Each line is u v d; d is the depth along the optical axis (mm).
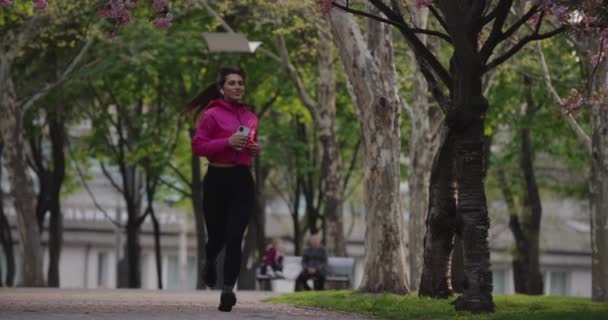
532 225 37625
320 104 30250
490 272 12602
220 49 23594
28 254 32594
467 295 12562
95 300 15359
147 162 39625
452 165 15086
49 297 16625
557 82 34531
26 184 32562
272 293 23000
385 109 17875
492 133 37781
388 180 17953
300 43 33062
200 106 11898
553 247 73188
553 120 35750
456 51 12367
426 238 15398
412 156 24938
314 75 36875
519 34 24797
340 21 17828
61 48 35000
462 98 12562
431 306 13328
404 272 18031
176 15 33688
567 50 27203
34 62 35812
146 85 37594
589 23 12258
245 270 39344
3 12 29797
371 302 14523
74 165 47469
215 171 11359
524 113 38250
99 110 39562
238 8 31125
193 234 71438
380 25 18000
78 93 36625
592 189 21625
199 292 23672
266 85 37656
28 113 37062
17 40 30000
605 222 21359
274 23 29859
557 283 74500
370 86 17844
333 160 30219
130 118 38719
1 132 32438
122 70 35125
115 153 39594
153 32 33125
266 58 35719
